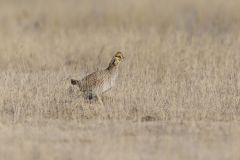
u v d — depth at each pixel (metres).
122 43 74.38
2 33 88.69
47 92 54.44
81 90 52.19
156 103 52.03
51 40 82.94
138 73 61.78
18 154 38.88
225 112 50.53
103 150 39.78
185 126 46.06
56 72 65.38
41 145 40.59
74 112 50.28
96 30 91.25
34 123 47.22
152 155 39.00
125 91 54.62
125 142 41.62
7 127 45.81
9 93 53.56
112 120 48.28
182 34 80.62
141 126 46.00
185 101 52.56
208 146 40.84
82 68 68.31
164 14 109.75
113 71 52.12
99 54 72.38
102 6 121.50
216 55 69.19
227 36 81.94
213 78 60.19
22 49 72.88
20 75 62.09
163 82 59.31
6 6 125.69
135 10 110.06
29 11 117.12
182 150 39.97
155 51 71.00
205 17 104.94
